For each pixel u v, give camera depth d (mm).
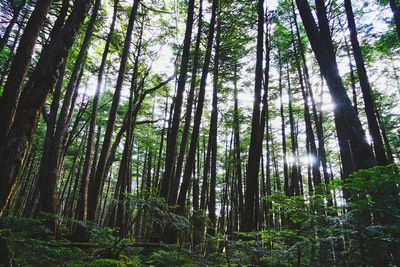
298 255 4086
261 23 8883
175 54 19891
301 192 21797
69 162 30359
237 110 17594
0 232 4184
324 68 5398
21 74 4473
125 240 6582
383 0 12055
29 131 4289
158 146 25016
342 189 4352
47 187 8203
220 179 34031
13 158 4062
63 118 9227
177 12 15594
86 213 10570
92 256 5984
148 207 5277
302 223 4234
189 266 6078
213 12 11430
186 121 10914
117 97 10914
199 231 6312
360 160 4707
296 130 23156
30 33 4703
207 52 10891
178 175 9633
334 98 5191
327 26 6395
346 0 8945
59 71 4762
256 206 9016
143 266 6277
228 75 17469
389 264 3707
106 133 10508
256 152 7668
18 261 4449
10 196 4090
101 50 17734
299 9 5859
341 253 3732
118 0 13828
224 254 6090
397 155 22359
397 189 3553
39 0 4941
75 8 5145
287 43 17141
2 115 4223
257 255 4824
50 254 5430
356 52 8531
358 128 4859
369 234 3541
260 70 8453
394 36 12336
